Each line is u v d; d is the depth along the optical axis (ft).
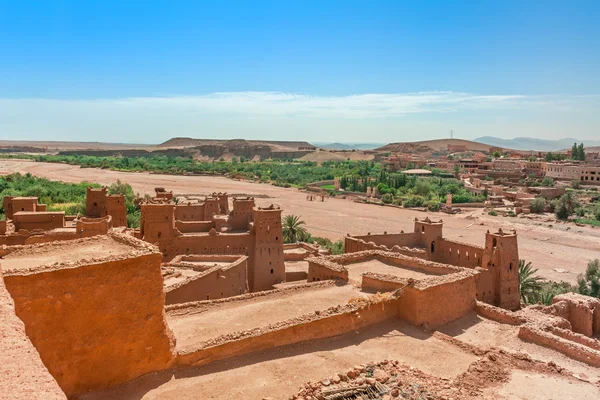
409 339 80.79
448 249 167.02
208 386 60.59
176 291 109.50
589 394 61.72
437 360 72.64
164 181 652.89
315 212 448.24
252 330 71.82
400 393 55.26
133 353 60.59
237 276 143.02
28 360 29.58
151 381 61.00
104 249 66.23
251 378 63.00
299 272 180.04
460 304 95.45
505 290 146.20
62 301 54.60
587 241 331.57
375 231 359.25
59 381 54.70
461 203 496.64
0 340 30.71
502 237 144.36
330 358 70.64
